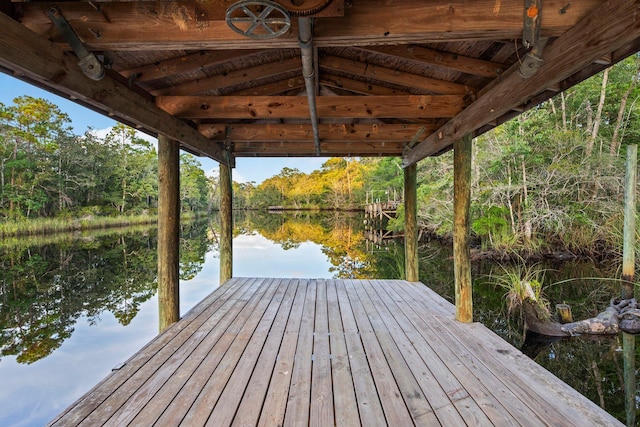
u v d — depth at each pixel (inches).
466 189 121.5
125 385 75.7
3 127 631.8
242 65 107.7
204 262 354.9
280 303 147.2
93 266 320.2
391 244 469.4
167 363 87.4
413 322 121.0
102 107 81.1
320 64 108.3
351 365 86.0
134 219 874.8
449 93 113.6
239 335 108.3
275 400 69.5
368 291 169.8
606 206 284.4
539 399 69.4
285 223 890.7
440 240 431.2
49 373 119.3
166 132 111.0
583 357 126.7
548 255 303.9
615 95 326.3
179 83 111.5
